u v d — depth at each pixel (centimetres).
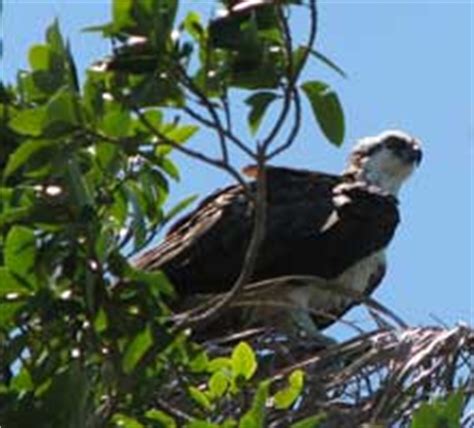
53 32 1148
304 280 1662
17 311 1170
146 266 1811
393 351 1443
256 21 1146
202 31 1144
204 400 1268
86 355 1178
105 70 1141
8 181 1188
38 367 1153
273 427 1370
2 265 1183
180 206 1233
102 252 1166
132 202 1205
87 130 1147
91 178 1191
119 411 1186
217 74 1144
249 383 1305
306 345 1602
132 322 1181
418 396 1412
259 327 1692
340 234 1862
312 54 1133
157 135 1152
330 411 1395
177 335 1205
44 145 1143
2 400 1130
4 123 1209
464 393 1208
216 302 1359
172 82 1139
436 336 1456
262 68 1143
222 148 1141
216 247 1800
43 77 1145
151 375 1191
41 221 1159
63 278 1172
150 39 1132
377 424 1377
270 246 1834
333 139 1146
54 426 1105
